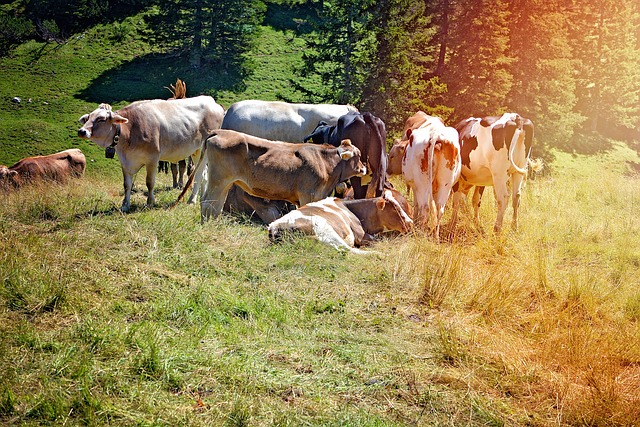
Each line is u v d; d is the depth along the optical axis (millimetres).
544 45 29422
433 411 5402
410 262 8523
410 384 5742
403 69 24641
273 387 5449
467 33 26859
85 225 9109
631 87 42469
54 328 5938
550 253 9336
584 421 5488
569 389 5891
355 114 12242
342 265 8586
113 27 50250
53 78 43969
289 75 44656
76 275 6918
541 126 29750
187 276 7637
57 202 10625
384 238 10227
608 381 5871
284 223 9367
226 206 11883
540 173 30578
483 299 7691
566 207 12727
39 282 6551
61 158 16781
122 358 5496
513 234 10188
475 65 26562
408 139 11078
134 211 11172
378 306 7469
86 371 5188
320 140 12508
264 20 51406
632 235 10992
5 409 4695
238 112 14453
